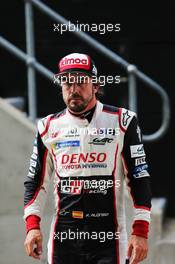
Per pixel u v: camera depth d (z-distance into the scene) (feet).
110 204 25.07
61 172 25.30
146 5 40.68
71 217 25.18
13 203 37.50
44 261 37.29
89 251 25.23
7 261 37.78
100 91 26.17
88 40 36.04
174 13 40.42
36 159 26.04
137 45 40.96
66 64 24.85
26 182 26.35
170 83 40.78
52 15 36.55
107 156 24.94
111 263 25.11
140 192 24.97
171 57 40.70
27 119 37.40
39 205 26.18
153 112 41.11
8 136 37.06
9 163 37.22
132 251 24.85
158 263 35.96
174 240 36.11
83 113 24.94
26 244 25.67
